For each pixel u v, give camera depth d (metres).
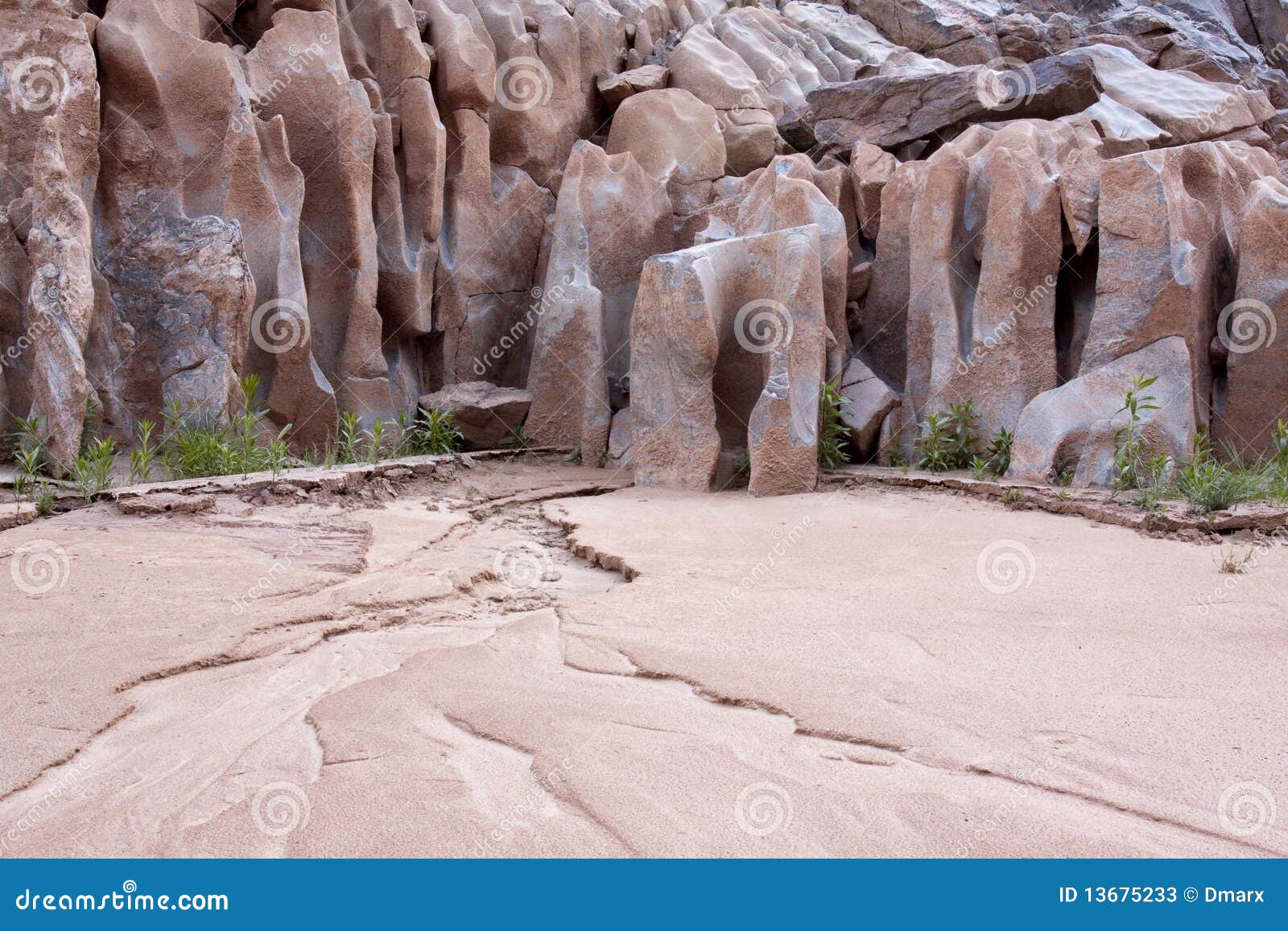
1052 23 17.50
